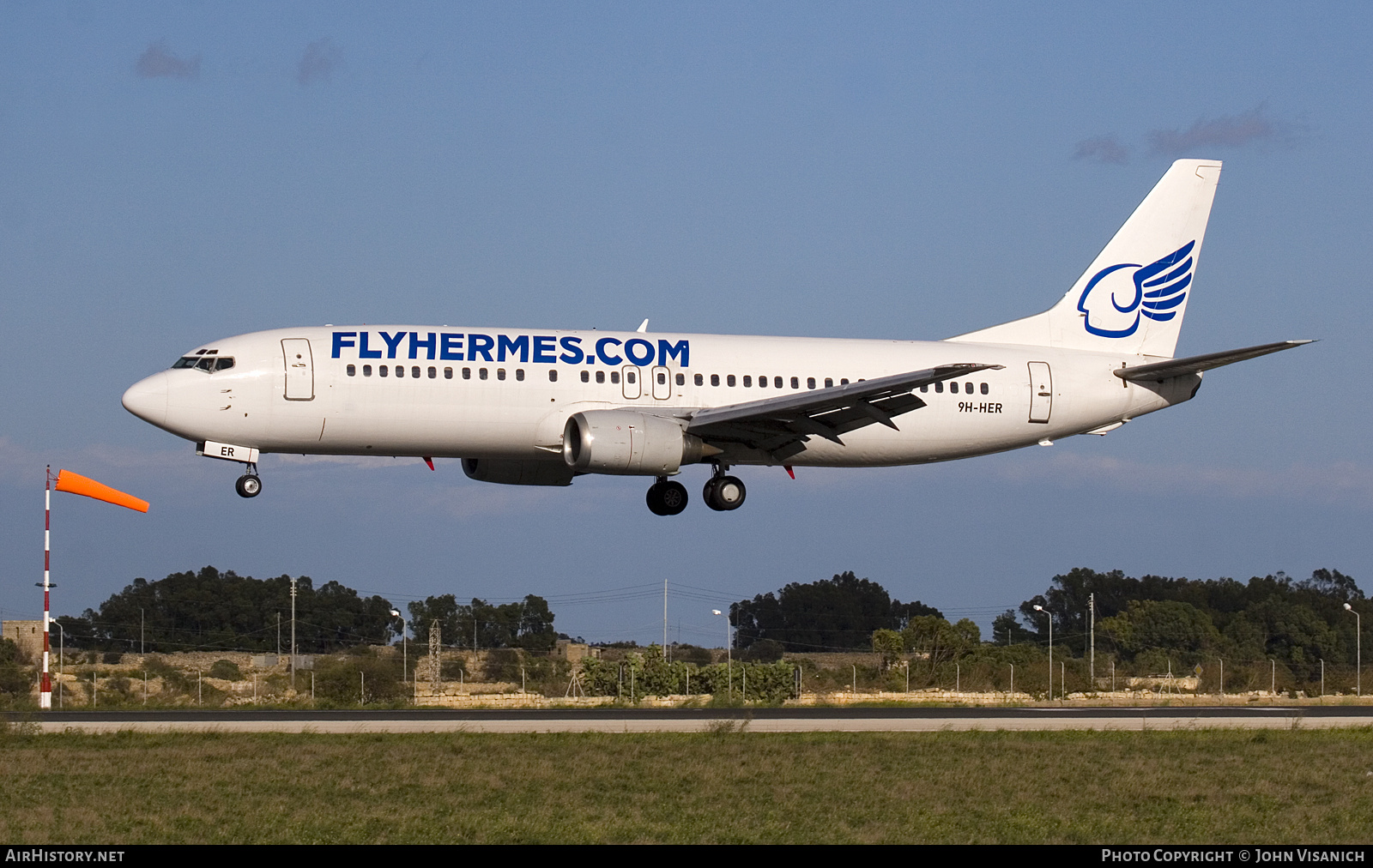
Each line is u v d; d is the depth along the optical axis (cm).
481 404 15938
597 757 10975
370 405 15700
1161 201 19375
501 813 9175
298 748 11075
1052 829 9188
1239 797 10344
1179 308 19325
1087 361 18675
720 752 11388
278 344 15712
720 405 16750
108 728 12094
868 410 16438
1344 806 10162
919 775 10706
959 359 17988
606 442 15575
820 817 9312
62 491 16825
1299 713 16425
